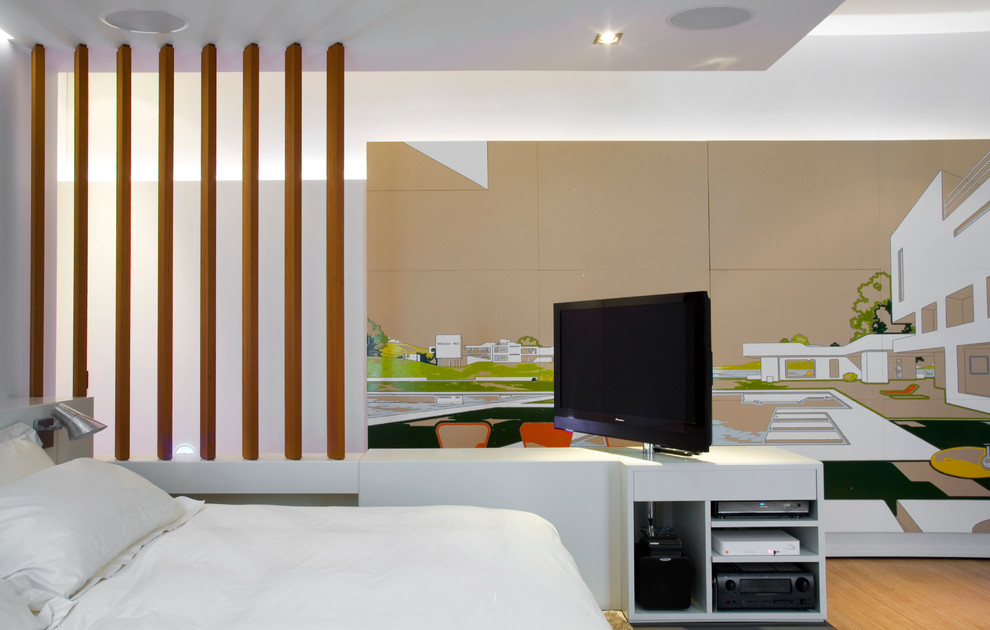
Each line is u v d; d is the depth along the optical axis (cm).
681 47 333
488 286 429
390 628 157
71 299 432
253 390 319
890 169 428
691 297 307
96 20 298
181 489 313
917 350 424
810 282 428
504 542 216
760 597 305
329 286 323
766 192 430
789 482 308
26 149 328
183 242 434
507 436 429
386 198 429
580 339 356
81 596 182
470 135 448
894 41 447
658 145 431
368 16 296
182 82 450
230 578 192
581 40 324
